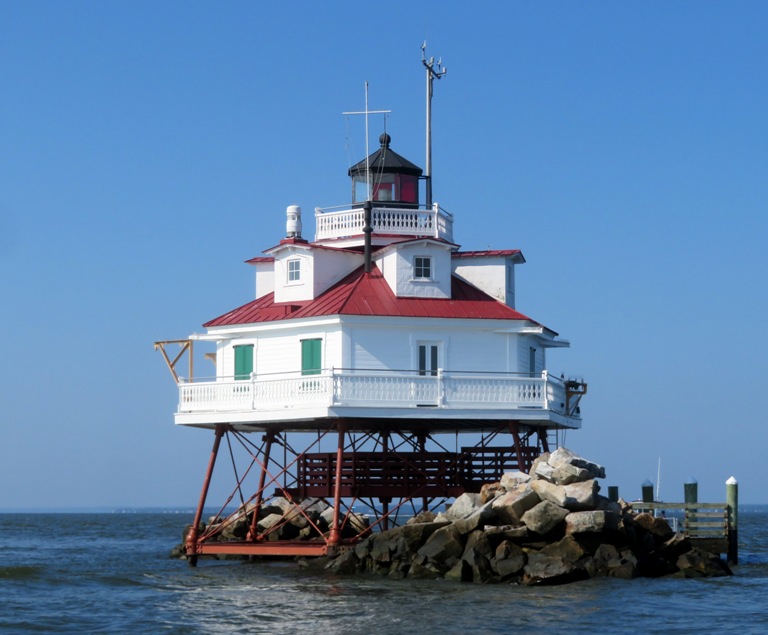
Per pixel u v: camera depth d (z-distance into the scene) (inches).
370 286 1959.9
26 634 1403.8
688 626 1386.6
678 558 1827.0
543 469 1726.1
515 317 1926.7
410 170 2169.0
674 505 2031.3
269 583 1795.0
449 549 1733.5
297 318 1897.1
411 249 1948.8
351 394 1786.4
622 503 2010.3
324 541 1916.8
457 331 1915.6
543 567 1668.3
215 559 2381.9
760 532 4190.5
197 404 1927.9
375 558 1769.2
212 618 1482.5
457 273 2063.2
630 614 1455.5
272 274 2162.9
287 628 1398.9
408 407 1803.6
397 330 1893.5
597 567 1711.4
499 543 1710.1
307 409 1796.3
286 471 2037.4
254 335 1967.3
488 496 1765.5
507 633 1344.7
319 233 2112.5
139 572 2041.1
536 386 1855.3
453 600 1544.0
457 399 1822.1
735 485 2039.9
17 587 1834.4
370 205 2012.8
